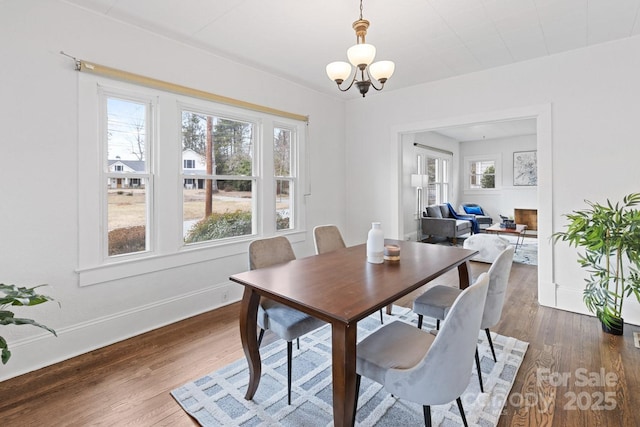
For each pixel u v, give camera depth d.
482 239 4.88
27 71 2.09
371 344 1.55
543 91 3.19
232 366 2.19
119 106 2.58
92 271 2.41
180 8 2.34
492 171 8.88
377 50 3.04
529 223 8.13
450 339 1.21
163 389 1.94
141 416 1.71
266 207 3.71
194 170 3.10
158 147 2.78
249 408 1.76
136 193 2.70
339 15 2.44
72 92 2.29
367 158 4.61
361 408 1.77
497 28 2.64
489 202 8.93
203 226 3.19
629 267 2.65
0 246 2.03
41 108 2.16
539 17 2.48
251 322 1.78
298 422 1.66
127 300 2.62
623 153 2.83
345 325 1.26
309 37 2.79
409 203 6.64
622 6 2.33
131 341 2.54
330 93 4.43
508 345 2.42
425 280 1.74
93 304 2.43
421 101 4.02
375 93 4.41
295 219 4.14
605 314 2.59
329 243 2.91
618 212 2.50
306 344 2.49
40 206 2.18
